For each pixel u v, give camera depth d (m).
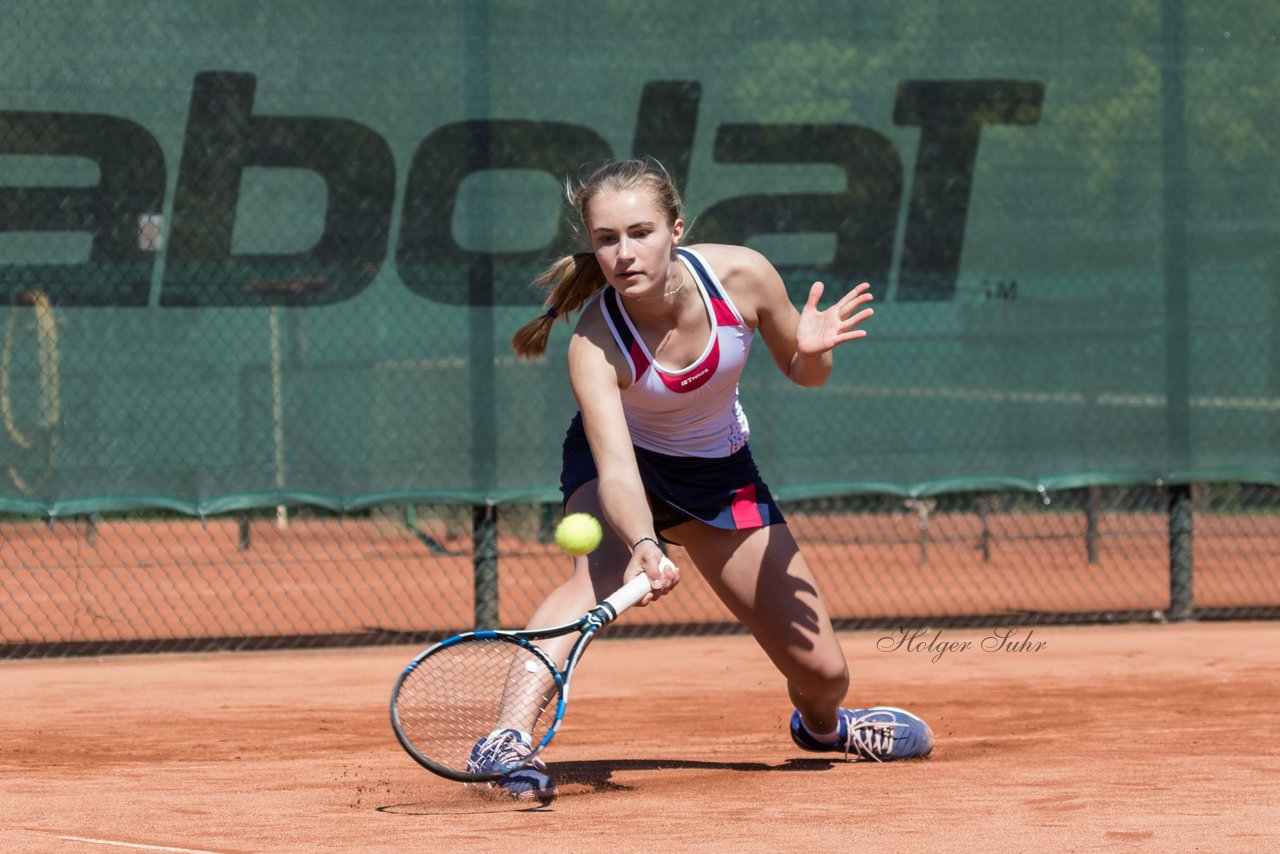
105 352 27.02
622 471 13.02
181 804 13.68
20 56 26.91
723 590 14.93
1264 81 30.91
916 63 29.88
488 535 28.64
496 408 28.38
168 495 27.16
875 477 29.52
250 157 27.66
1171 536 31.34
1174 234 30.56
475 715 15.06
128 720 20.41
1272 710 20.47
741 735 19.00
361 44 28.11
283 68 27.83
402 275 28.12
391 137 28.19
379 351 28.02
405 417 28.08
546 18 28.69
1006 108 30.11
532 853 11.18
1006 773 15.23
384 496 27.95
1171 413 30.53
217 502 27.31
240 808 13.45
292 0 27.86
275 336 27.62
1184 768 15.41
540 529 40.25
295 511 30.06
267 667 26.20
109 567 33.97
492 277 28.39
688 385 13.70
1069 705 21.20
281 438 27.58
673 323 13.59
